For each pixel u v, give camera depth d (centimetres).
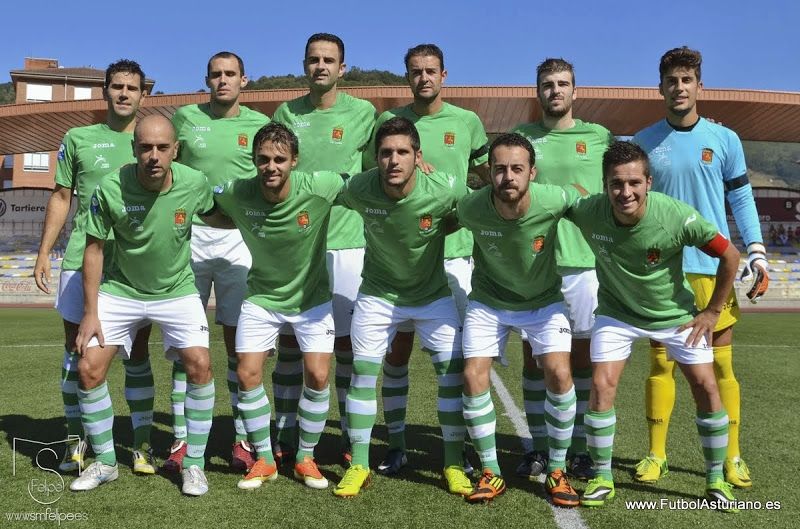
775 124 2377
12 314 1739
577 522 308
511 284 366
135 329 377
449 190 364
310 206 361
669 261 344
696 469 399
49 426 485
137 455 385
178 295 368
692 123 409
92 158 416
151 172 337
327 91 462
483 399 354
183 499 336
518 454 435
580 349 422
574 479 388
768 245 2892
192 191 364
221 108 464
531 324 362
